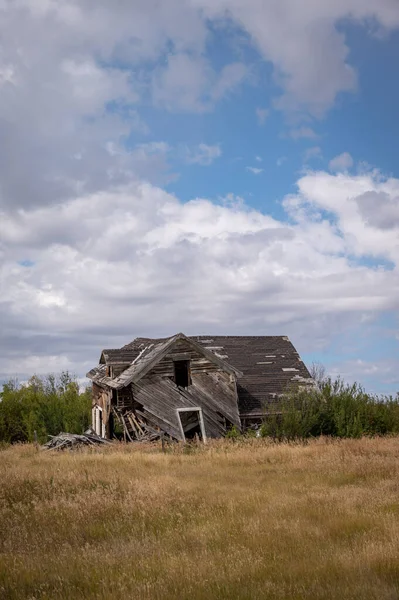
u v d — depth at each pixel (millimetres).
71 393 45719
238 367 38094
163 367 32438
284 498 12391
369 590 6465
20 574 7512
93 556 8289
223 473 17078
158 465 18922
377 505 11469
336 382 32312
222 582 6934
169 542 9133
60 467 18203
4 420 41750
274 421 29438
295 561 7793
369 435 29016
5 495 13500
